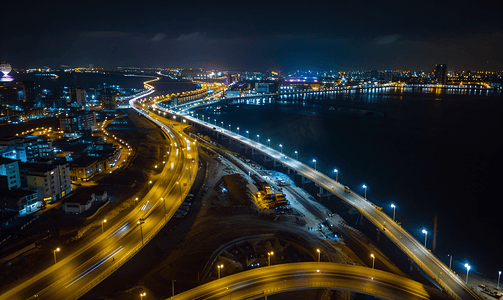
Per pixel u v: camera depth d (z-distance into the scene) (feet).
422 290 254.06
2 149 476.54
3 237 299.79
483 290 283.18
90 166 475.72
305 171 542.16
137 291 249.96
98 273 261.03
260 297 239.50
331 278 262.06
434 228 388.98
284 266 277.03
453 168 639.35
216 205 422.00
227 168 587.68
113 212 370.73
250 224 371.97
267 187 474.08
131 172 512.22
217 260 298.56
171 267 282.56
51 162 415.44
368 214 379.35
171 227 359.05
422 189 529.45
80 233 321.32
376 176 589.32
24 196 351.46
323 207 439.22
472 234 393.29
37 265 272.31
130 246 301.02
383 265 316.60
